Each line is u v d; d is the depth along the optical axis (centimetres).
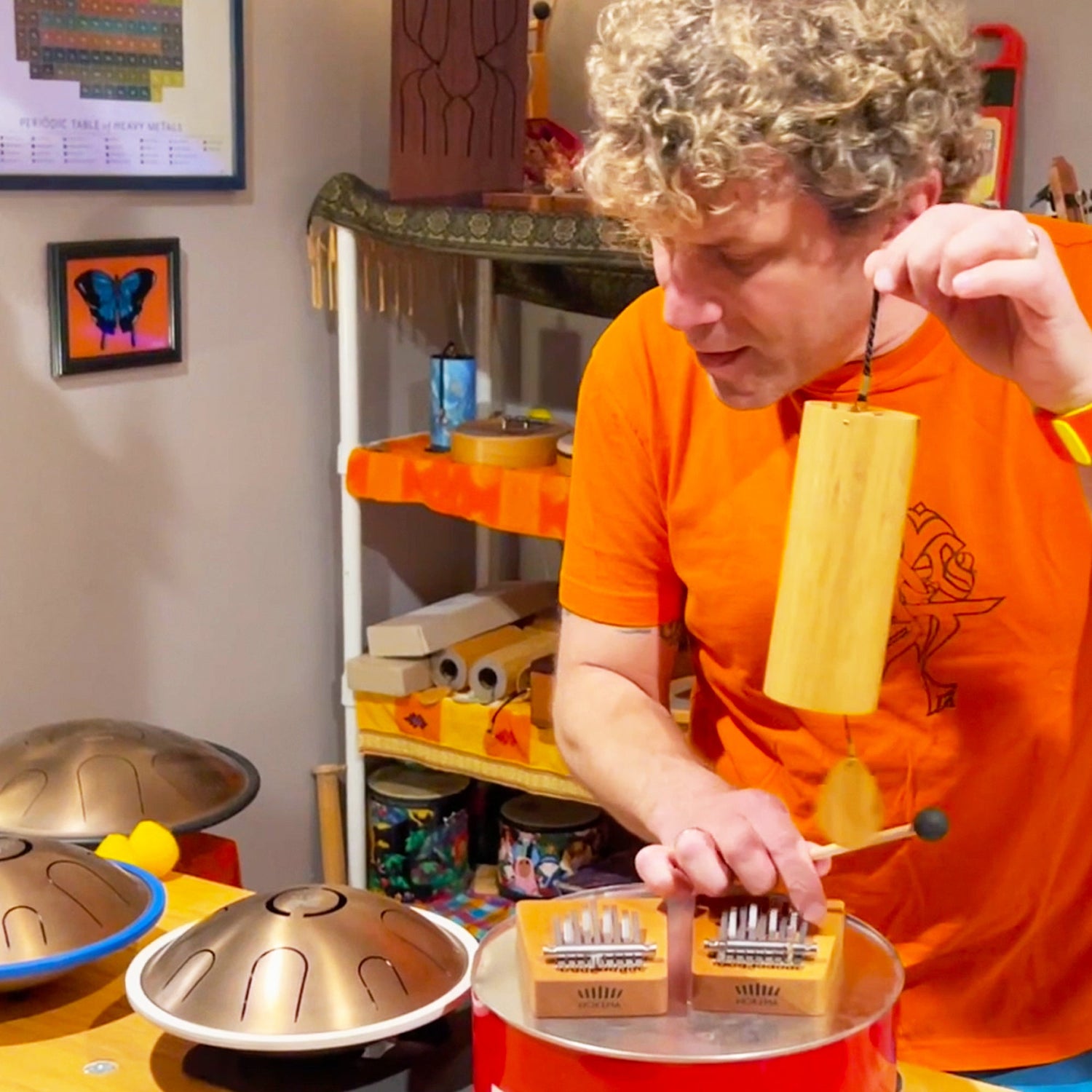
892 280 82
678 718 209
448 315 275
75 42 205
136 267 219
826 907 96
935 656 112
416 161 229
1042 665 111
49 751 156
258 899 116
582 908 99
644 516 123
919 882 117
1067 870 117
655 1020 89
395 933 113
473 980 94
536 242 215
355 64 251
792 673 87
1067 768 114
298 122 242
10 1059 111
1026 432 107
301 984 107
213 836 169
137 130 215
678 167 87
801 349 96
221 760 167
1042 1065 119
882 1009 90
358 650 248
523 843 246
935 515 109
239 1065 109
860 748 115
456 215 222
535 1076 86
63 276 209
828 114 86
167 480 231
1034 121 214
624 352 122
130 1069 110
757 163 87
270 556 250
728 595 117
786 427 112
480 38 235
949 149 94
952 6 94
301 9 239
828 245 92
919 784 115
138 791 154
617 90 90
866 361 89
